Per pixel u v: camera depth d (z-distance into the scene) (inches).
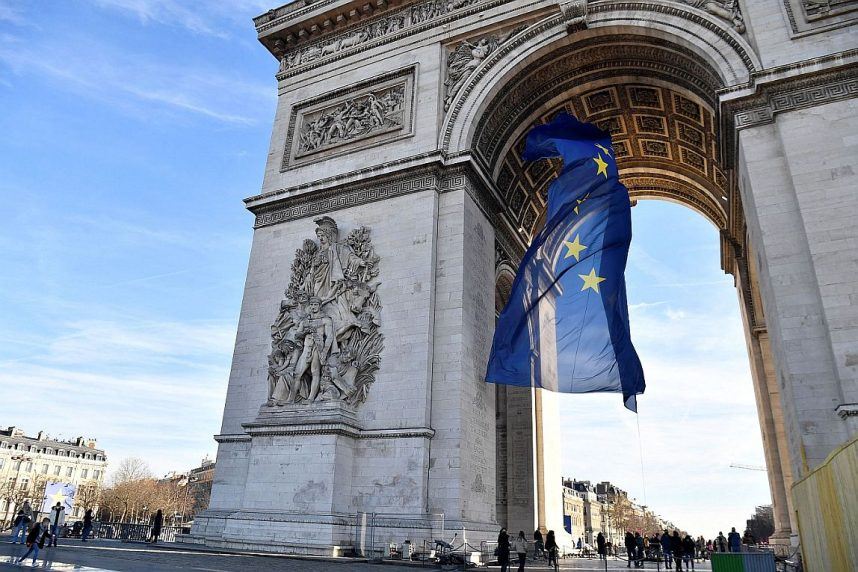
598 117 1644.9
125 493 5536.4
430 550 1022.4
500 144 1508.4
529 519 1669.5
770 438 1571.1
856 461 436.5
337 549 1050.1
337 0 1647.4
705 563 2215.8
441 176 1352.1
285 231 1481.3
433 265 1272.1
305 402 1206.9
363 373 1226.0
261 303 1417.3
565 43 1370.6
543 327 1154.0
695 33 1222.3
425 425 1137.4
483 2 1472.7
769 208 1026.1
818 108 1040.2
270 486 1156.5
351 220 1400.1
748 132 1090.1
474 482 1160.2
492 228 1483.8
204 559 940.0
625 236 1191.6
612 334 1115.3
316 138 1574.8
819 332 922.7
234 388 1352.1
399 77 1515.7
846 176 978.1
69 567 760.3
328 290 1321.4
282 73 1726.1
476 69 1425.9
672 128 1644.9
